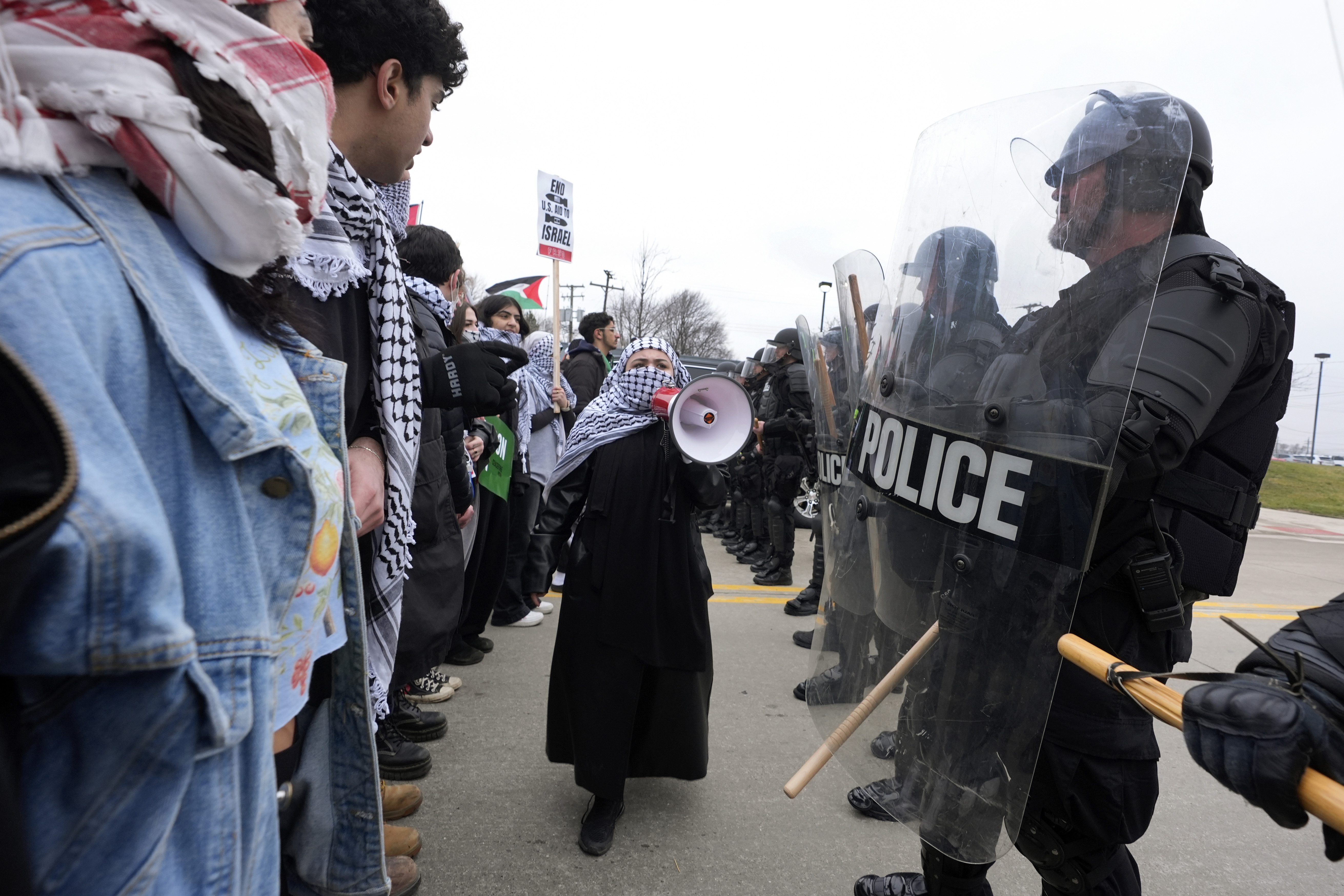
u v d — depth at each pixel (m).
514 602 4.74
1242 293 1.26
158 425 0.59
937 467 1.38
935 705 1.37
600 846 2.42
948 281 1.42
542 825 2.57
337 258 1.13
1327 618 0.91
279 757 0.94
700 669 2.57
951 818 1.35
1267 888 2.46
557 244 5.13
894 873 2.07
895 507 1.47
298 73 0.75
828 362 2.49
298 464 0.69
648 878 2.32
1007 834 1.27
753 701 3.78
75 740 0.54
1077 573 1.18
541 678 3.88
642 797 2.81
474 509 3.04
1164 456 1.22
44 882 0.54
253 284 0.79
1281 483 20.69
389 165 1.36
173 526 0.59
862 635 1.59
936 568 1.38
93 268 0.55
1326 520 15.97
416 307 2.14
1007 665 1.26
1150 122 1.20
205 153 0.62
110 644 0.51
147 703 0.54
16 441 0.44
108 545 0.49
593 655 2.49
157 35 0.62
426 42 1.27
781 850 2.50
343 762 1.06
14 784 0.45
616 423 2.61
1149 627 1.30
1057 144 1.29
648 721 2.61
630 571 2.50
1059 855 1.40
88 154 0.59
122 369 0.57
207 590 0.61
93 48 0.58
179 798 0.58
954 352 1.38
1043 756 1.34
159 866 0.57
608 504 2.52
